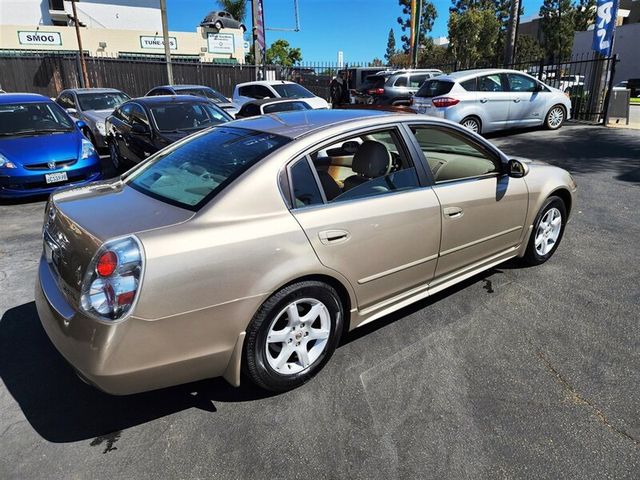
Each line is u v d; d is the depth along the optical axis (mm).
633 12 36312
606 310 3598
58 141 7207
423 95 11000
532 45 40219
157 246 2234
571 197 4430
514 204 3846
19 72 20672
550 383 2809
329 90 22391
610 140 10094
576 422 2500
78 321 2240
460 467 2240
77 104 11984
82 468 2279
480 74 10539
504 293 3887
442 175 3633
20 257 4922
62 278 2449
